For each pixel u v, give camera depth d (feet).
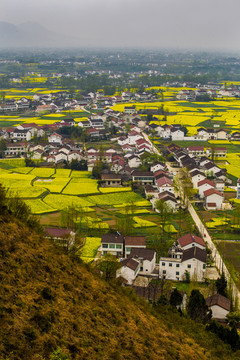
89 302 197.88
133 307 221.87
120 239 387.55
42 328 159.43
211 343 234.79
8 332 147.84
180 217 476.54
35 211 484.74
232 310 293.84
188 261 354.54
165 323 230.89
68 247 255.91
